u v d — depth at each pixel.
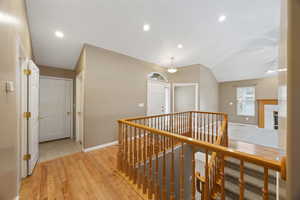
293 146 0.53
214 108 6.44
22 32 1.66
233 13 2.69
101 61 3.05
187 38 3.41
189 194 3.39
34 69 2.14
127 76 3.59
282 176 0.62
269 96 5.69
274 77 5.59
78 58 3.38
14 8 1.29
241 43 3.96
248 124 6.22
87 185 1.72
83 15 2.22
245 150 3.04
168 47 3.68
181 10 2.48
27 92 1.95
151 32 2.96
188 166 3.43
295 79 0.52
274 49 4.16
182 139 1.23
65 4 2.01
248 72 5.60
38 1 1.90
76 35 2.56
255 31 3.37
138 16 2.46
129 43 3.16
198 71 4.91
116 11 2.28
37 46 2.74
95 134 2.93
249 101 6.30
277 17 2.87
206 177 1.10
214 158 1.95
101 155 2.63
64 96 3.87
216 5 2.45
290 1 0.53
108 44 3.01
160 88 4.70
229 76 6.21
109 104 3.18
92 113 2.88
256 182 2.08
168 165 2.91
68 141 3.59
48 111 3.60
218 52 4.44
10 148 1.17
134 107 3.75
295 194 0.53
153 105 4.39
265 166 0.78
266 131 4.89
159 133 1.46
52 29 2.36
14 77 1.28
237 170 2.41
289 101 0.53
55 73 3.67
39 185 1.71
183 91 6.63
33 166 2.08
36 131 2.28
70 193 1.57
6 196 1.09
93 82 2.90
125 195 1.56
